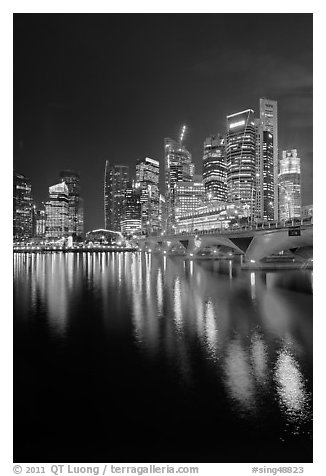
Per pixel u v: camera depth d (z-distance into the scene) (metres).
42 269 104.44
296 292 53.94
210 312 39.78
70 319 36.50
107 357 25.06
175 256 188.88
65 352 26.19
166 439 15.79
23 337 30.02
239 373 22.20
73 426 16.83
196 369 22.80
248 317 37.19
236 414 17.48
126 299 48.94
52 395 19.62
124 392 19.83
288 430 16.20
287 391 19.66
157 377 21.66
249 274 80.31
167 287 61.44
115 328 32.78
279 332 31.28
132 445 15.45
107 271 96.00
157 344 27.94
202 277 76.56
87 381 21.22
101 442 15.70
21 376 22.09
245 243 94.94
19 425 16.97
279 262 92.81
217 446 15.28
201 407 18.09
